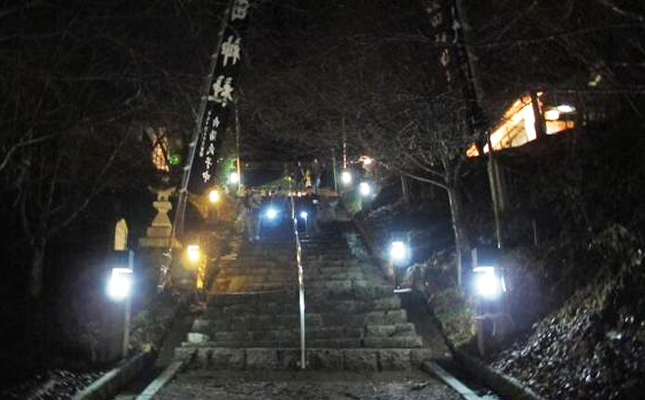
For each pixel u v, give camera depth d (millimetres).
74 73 9797
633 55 8398
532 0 8656
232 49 10688
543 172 13602
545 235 11711
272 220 26047
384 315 13055
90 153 13117
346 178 29906
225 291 15844
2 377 7195
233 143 24719
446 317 12555
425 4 10742
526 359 8484
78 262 13352
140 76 9359
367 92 13695
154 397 8539
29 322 9633
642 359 6254
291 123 17406
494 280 10102
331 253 19188
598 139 11609
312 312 13594
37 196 11797
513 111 17422
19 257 12328
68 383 7875
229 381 9867
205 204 22344
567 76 10258
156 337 11750
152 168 17906
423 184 22453
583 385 6754
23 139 9828
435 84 13195
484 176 17781
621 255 8469
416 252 17656
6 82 9078
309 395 8867
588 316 7855
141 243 16047
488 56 10781
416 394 8852
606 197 10328
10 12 7062
